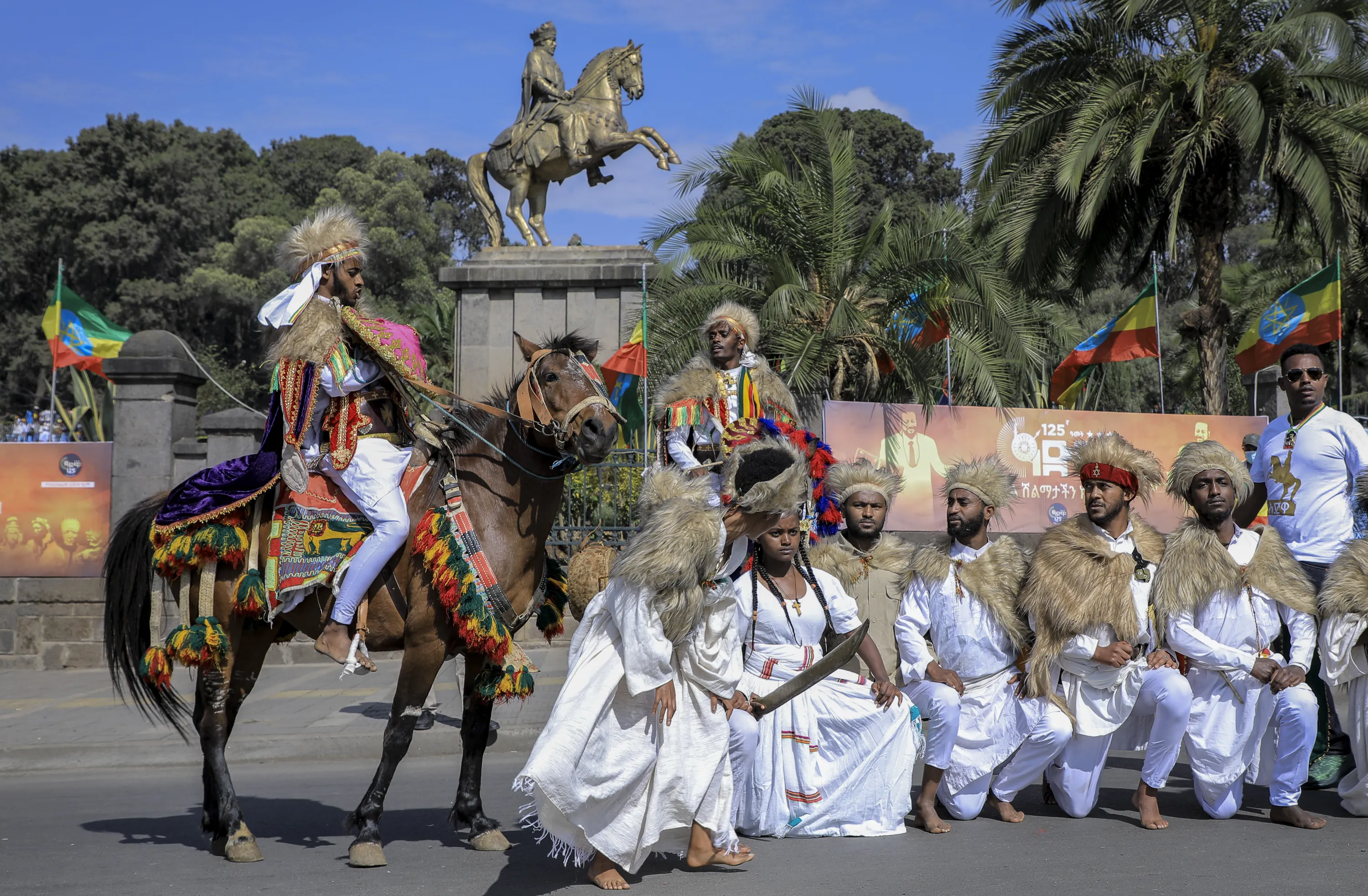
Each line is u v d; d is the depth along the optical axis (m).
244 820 6.21
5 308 52.25
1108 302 33.31
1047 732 5.84
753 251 17.50
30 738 8.86
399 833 5.90
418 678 5.31
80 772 8.27
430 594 5.29
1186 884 4.75
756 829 5.66
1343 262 17.97
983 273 15.88
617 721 4.64
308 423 5.32
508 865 5.19
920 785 7.12
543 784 4.39
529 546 5.56
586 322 15.29
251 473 5.51
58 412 23.81
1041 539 6.14
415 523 5.36
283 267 5.70
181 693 10.82
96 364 17.67
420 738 8.62
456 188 65.00
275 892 4.78
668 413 6.77
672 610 4.53
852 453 12.70
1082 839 5.60
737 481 4.78
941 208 17.19
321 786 7.38
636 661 4.54
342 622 5.27
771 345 15.94
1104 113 15.14
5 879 5.04
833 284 17.33
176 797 7.19
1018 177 16.48
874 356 17.34
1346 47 14.70
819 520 6.75
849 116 46.78
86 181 52.34
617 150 15.62
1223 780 5.96
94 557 12.89
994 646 5.99
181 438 13.19
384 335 5.48
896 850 5.39
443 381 29.78
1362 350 25.50
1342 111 14.94
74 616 12.88
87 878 5.06
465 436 5.61
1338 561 6.17
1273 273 25.69
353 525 5.43
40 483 12.93
